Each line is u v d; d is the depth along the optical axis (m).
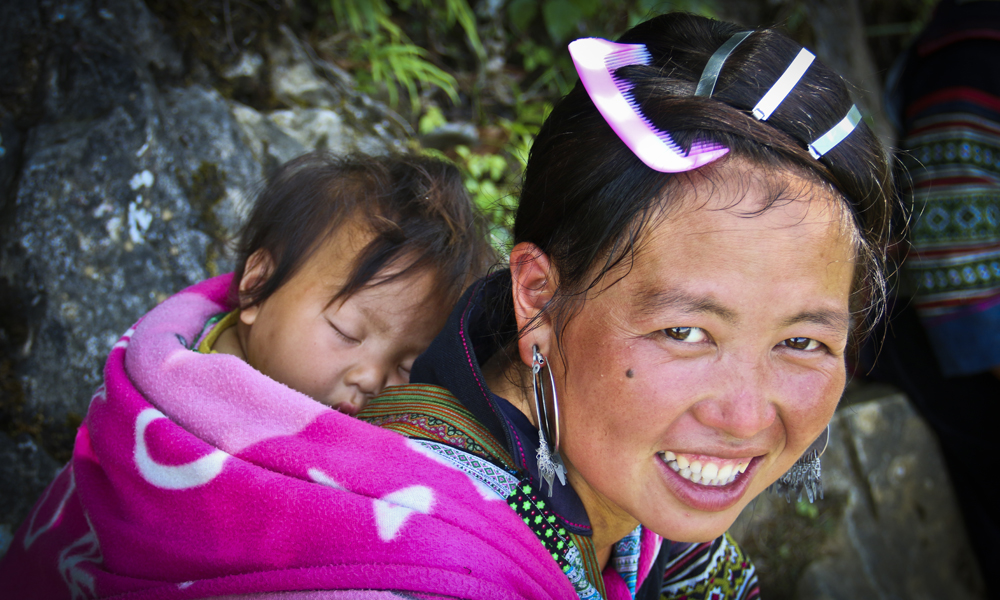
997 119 1.96
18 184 1.62
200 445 0.85
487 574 0.73
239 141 1.95
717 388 0.70
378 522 0.74
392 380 1.40
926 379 2.21
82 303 1.62
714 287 0.67
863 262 0.76
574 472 0.87
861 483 2.61
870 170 0.73
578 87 0.79
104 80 1.74
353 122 2.27
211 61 2.03
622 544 1.00
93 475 1.00
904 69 2.20
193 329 1.24
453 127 2.68
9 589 1.04
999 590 2.46
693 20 0.80
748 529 2.41
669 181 0.68
